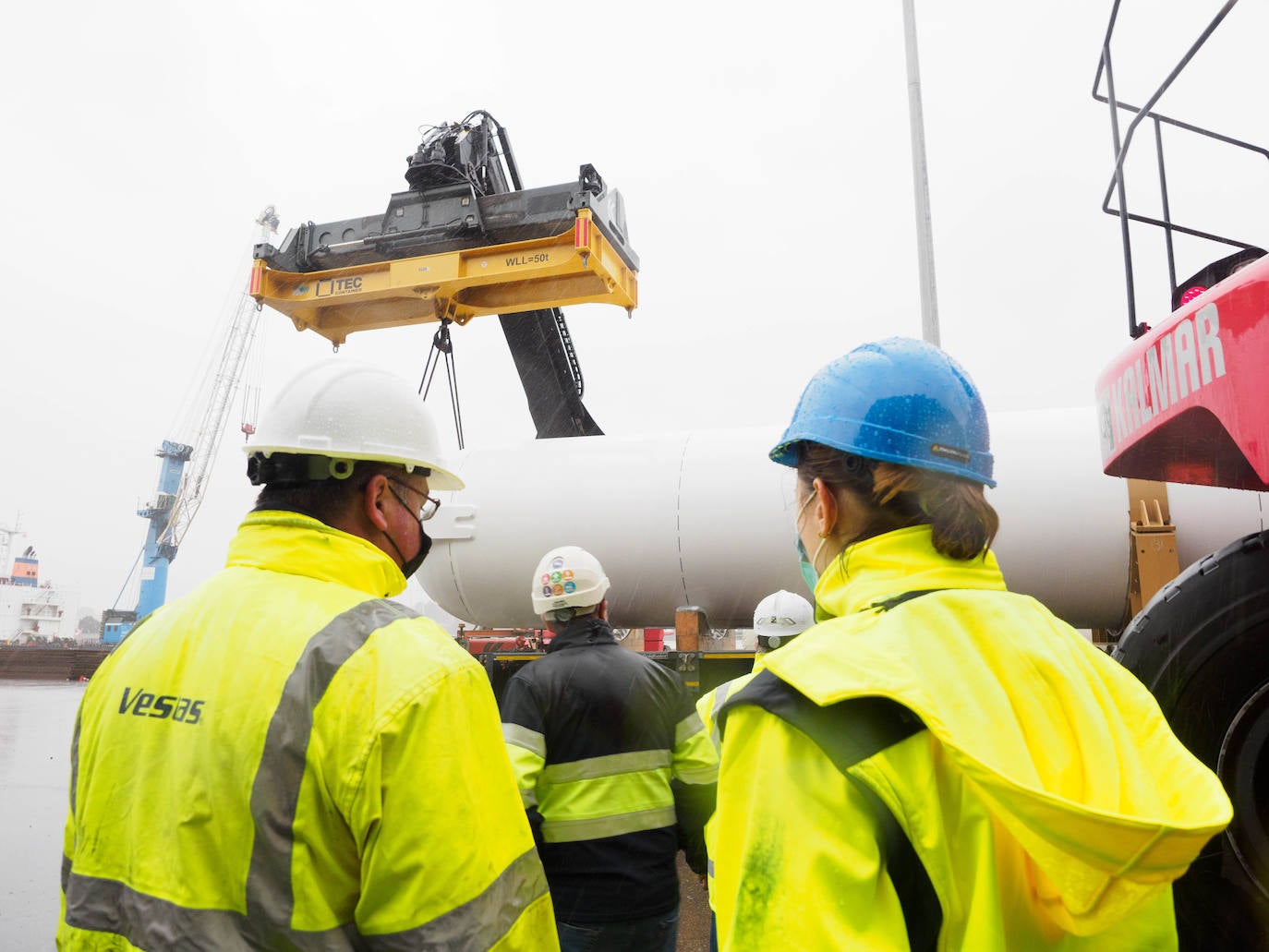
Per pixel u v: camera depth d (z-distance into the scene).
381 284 6.58
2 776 8.86
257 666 1.06
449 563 5.98
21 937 4.16
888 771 0.72
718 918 0.79
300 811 1.00
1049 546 4.79
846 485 0.95
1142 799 0.70
